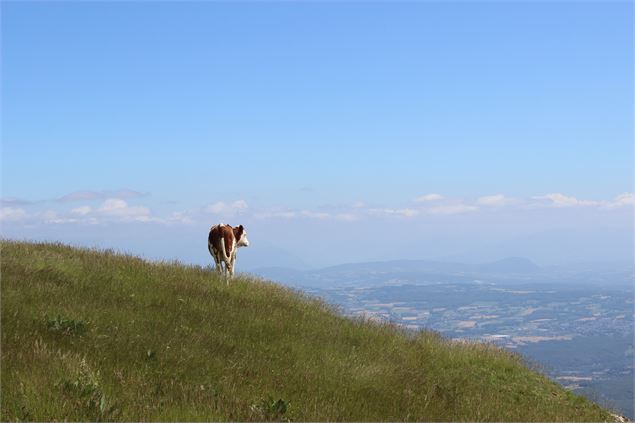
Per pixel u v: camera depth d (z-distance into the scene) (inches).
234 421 346.6
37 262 636.7
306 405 403.2
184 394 360.8
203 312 590.2
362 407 436.5
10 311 451.8
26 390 313.4
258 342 546.6
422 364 636.1
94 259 729.0
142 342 455.2
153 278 687.1
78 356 374.6
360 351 609.3
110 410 311.9
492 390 606.2
